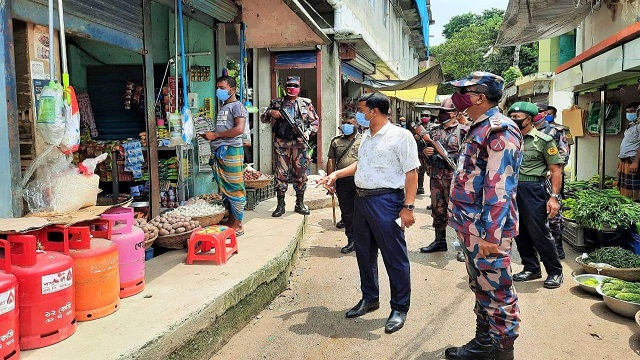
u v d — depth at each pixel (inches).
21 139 141.2
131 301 135.9
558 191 194.4
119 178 245.8
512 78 824.3
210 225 212.1
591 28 390.9
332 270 218.4
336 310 172.1
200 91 275.3
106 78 272.8
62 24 128.4
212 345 138.3
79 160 239.8
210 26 270.1
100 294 122.3
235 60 527.8
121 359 102.9
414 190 150.3
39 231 115.9
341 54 491.8
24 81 139.9
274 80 461.4
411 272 216.2
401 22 938.7
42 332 105.6
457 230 128.9
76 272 118.3
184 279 156.7
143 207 204.1
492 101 122.0
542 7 346.6
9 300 95.6
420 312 169.6
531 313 170.1
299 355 139.2
